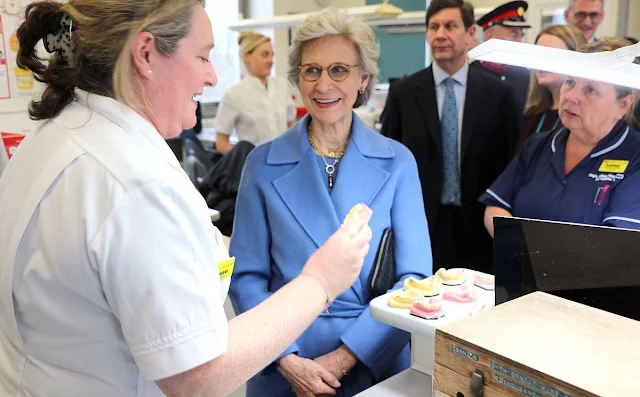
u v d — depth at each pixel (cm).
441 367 78
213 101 538
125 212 75
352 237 99
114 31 78
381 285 143
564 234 93
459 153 251
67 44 83
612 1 363
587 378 64
